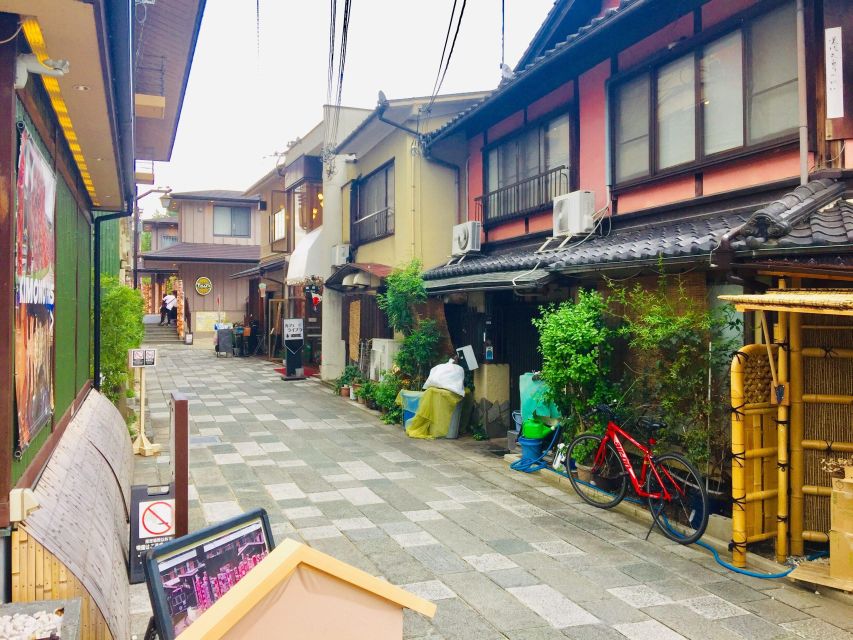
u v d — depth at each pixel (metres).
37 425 3.86
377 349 14.98
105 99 4.41
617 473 7.61
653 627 4.64
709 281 6.93
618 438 7.45
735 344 6.55
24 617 2.52
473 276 10.84
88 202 8.22
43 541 3.09
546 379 8.20
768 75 7.11
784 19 6.95
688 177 8.21
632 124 9.21
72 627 2.45
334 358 19.28
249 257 32.69
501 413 11.56
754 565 5.74
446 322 12.59
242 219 34.81
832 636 4.50
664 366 6.96
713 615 4.82
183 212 33.81
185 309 33.88
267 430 12.16
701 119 7.98
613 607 4.96
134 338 11.30
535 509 7.46
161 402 15.41
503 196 12.45
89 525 3.92
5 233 3.08
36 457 3.88
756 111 7.25
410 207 13.86
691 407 6.78
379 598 2.19
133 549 4.31
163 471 8.89
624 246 7.48
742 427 5.66
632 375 7.71
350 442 11.16
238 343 28.72
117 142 5.68
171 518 4.38
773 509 5.91
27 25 3.20
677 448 7.14
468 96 13.69
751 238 5.48
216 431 12.02
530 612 4.89
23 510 3.01
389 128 14.90
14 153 3.20
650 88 8.80
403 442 11.20
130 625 4.32
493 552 6.12
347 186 18.72
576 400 8.05
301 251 19.98
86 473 4.79
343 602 2.10
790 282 5.78
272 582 1.92
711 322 6.47
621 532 6.70
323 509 7.39
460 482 8.63
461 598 5.13
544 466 9.02
